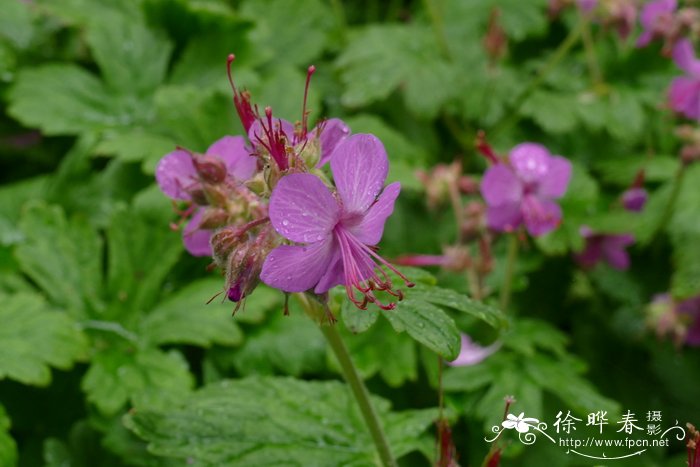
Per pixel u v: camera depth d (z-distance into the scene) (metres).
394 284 0.29
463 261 0.40
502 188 0.39
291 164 0.28
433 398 0.40
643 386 0.44
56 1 0.51
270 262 0.27
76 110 0.46
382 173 0.27
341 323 0.38
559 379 0.39
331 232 0.27
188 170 0.30
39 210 0.39
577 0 0.51
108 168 0.43
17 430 0.38
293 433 0.32
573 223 0.43
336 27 0.54
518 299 0.45
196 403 0.32
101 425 0.36
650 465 0.39
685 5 0.55
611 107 0.52
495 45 0.48
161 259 0.39
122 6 0.52
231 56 0.29
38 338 0.36
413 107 0.47
